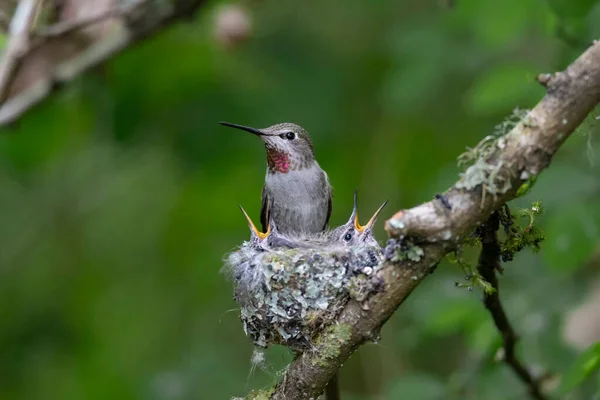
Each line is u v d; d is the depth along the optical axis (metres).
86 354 12.58
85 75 10.52
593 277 8.85
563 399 7.12
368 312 4.82
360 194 12.12
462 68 11.11
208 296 12.88
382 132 12.30
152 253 13.22
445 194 4.44
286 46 12.19
